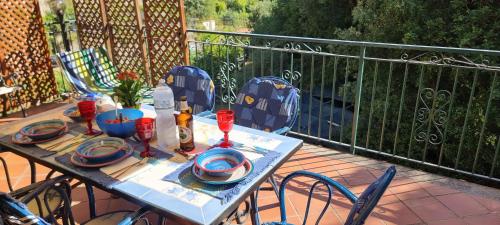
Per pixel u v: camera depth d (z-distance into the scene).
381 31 7.25
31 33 4.59
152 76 4.84
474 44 6.13
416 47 2.48
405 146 7.12
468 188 2.43
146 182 1.35
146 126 1.50
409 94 6.96
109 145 1.63
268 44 4.19
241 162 1.44
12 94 4.45
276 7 11.46
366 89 7.54
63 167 1.48
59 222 1.92
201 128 1.85
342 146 3.41
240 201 1.26
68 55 4.05
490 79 5.93
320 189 2.44
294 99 2.18
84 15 5.00
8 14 4.31
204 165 1.44
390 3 6.95
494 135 6.03
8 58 4.40
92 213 1.82
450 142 6.58
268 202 2.31
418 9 6.73
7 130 1.87
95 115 1.87
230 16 16.45
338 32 8.34
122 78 1.96
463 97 6.43
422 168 3.43
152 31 4.59
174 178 1.37
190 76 2.64
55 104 4.81
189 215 1.16
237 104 2.33
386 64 7.21
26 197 1.45
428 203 2.26
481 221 2.08
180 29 4.33
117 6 4.73
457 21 6.44
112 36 4.96
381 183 1.12
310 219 2.14
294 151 1.62
